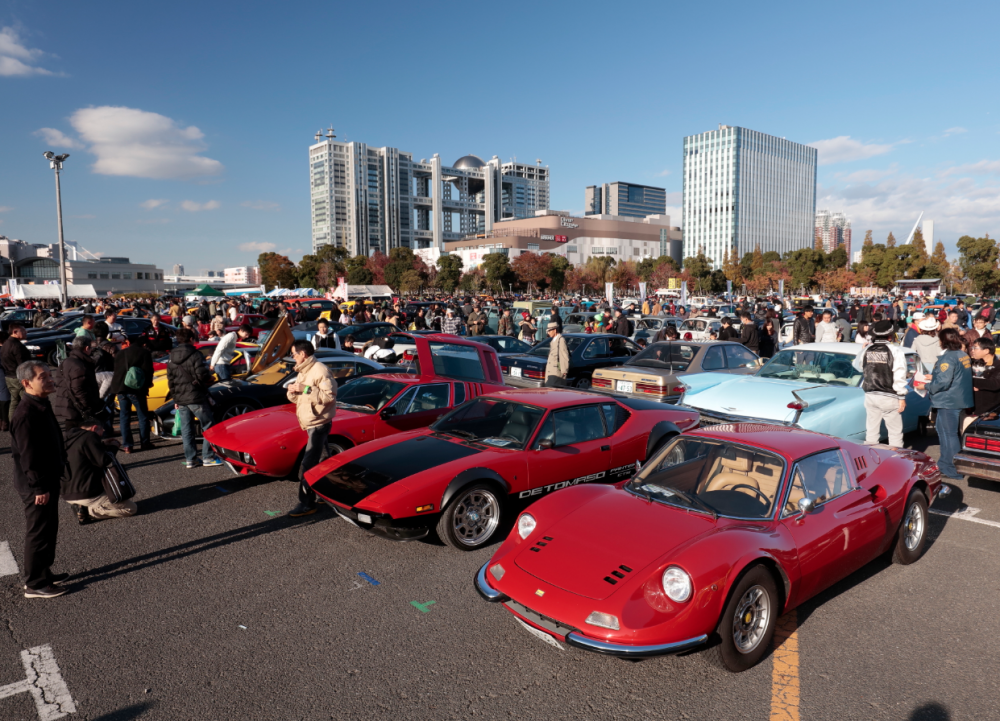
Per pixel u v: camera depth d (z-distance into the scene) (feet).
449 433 19.63
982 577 15.38
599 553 11.52
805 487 13.12
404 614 13.58
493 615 13.60
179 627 13.04
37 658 11.88
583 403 20.10
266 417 23.52
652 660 11.82
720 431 14.71
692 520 12.24
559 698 10.64
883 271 399.03
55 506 14.49
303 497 19.30
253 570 15.83
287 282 377.91
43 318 70.44
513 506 17.88
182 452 27.91
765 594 11.53
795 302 163.02
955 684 11.01
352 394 24.95
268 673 11.38
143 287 497.05
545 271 392.06
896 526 15.11
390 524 15.64
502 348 48.24
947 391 23.61
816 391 26.73
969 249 357.41
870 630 12.88
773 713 10.19
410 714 10.19
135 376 27.12
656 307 92.27
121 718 10.12
